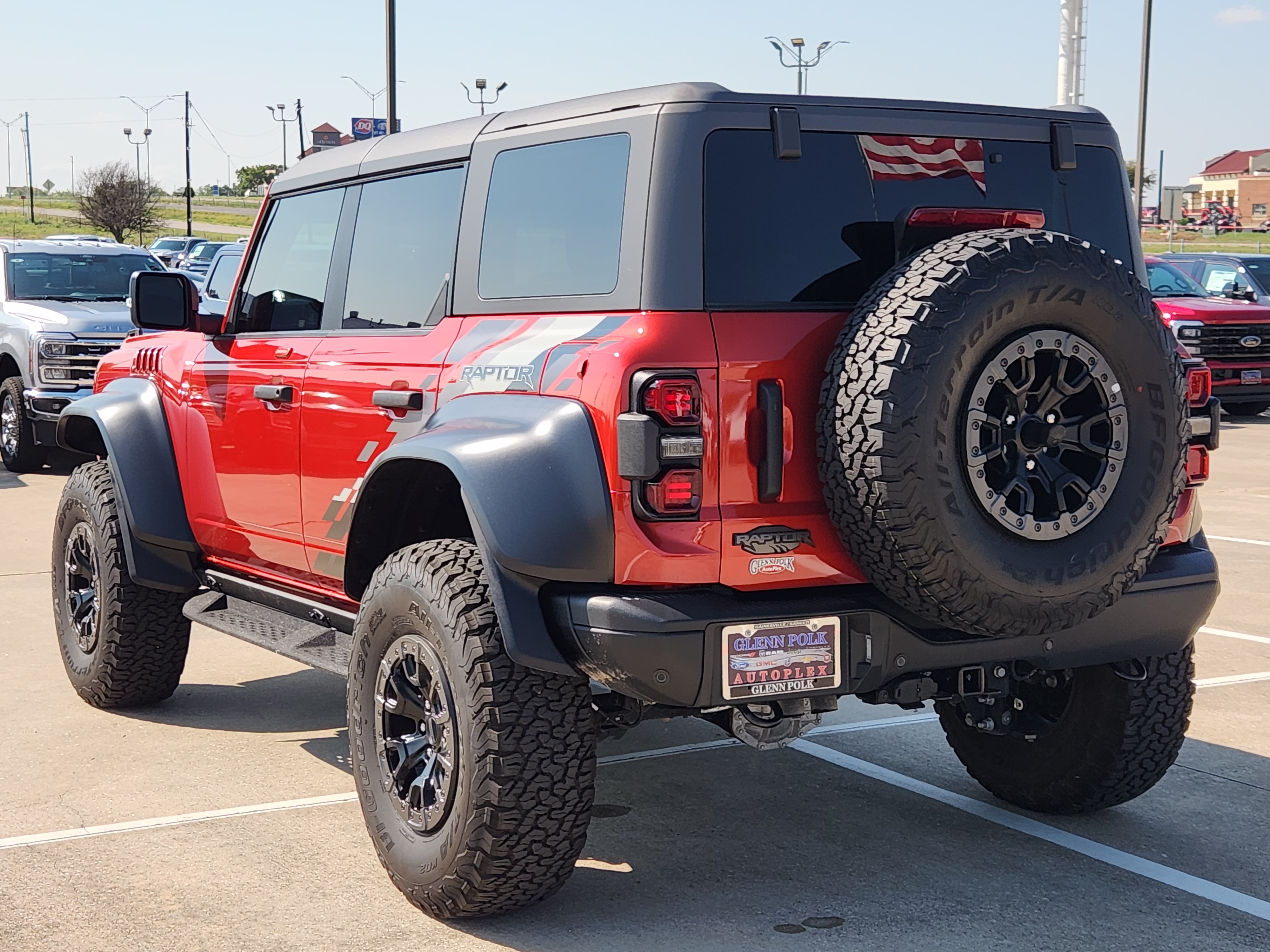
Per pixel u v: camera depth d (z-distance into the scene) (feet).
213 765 17.60
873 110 13.04
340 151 16.88
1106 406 12.01
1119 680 14.64
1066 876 13.98
